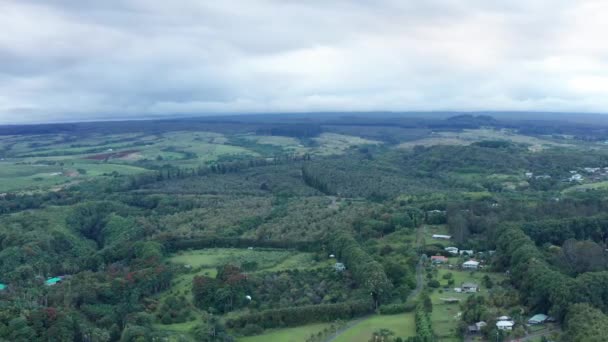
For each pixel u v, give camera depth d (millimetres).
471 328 173375
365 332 180125
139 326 183500
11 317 178500
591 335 149500
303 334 183375
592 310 165875
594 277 182750
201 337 180500
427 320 177875
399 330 180000
